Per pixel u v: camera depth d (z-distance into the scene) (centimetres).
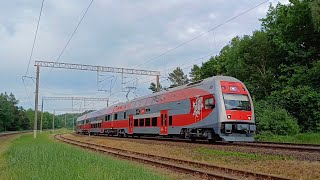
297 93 3572
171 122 3119
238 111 2470
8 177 1125
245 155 1769
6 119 12650
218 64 6116
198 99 2691
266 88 4353
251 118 2511
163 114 3291
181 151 2161
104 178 1040
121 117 4619
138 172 1202
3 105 12512
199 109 2666
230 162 1633
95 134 6500
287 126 3234
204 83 2664
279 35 4206
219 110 2444
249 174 1245
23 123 14912
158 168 1546
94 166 1324
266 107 3634
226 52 5975
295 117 3628
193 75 7900
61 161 1486
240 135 2466
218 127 2433
